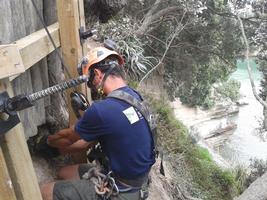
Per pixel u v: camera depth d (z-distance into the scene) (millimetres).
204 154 10539
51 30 2738
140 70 8766
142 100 2611
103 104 2428
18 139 1943
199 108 23062
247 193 7414
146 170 2564
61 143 2797
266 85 12477
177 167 7805
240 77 30297
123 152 2455
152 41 12016
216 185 9273
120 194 2525
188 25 11977
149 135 2553
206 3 11836
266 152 22484
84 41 3066
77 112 2758
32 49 2303
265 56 11992
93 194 2576
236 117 25578
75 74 2902
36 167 3061
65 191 2611
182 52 12789
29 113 2768
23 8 2533
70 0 2777
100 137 2477
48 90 1898
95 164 3039
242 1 11500
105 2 7141
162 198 5961
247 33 12273
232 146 23172
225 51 12883
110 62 2551
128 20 9062
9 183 1847
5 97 1797
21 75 2557
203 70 14188
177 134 8758
